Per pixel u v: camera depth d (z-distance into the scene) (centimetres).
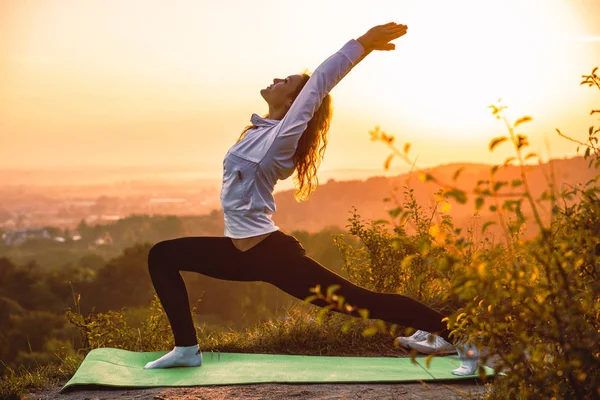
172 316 424
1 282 6725
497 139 193
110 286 5838
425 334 457
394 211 191
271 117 418
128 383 392
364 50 402
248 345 505
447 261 209
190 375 408
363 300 378
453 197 191
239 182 391
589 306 218
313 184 414
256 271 395
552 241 215
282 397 362
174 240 419
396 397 357
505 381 247
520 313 220
